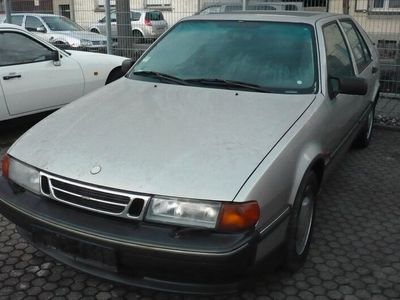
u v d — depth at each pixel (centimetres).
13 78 596
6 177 312
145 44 889
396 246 364
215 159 267
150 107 337
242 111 324
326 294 305
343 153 432
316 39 384
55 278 321
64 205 275
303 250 327
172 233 247
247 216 247
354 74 449
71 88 665
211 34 415
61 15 1107
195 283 255
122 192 255
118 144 286
